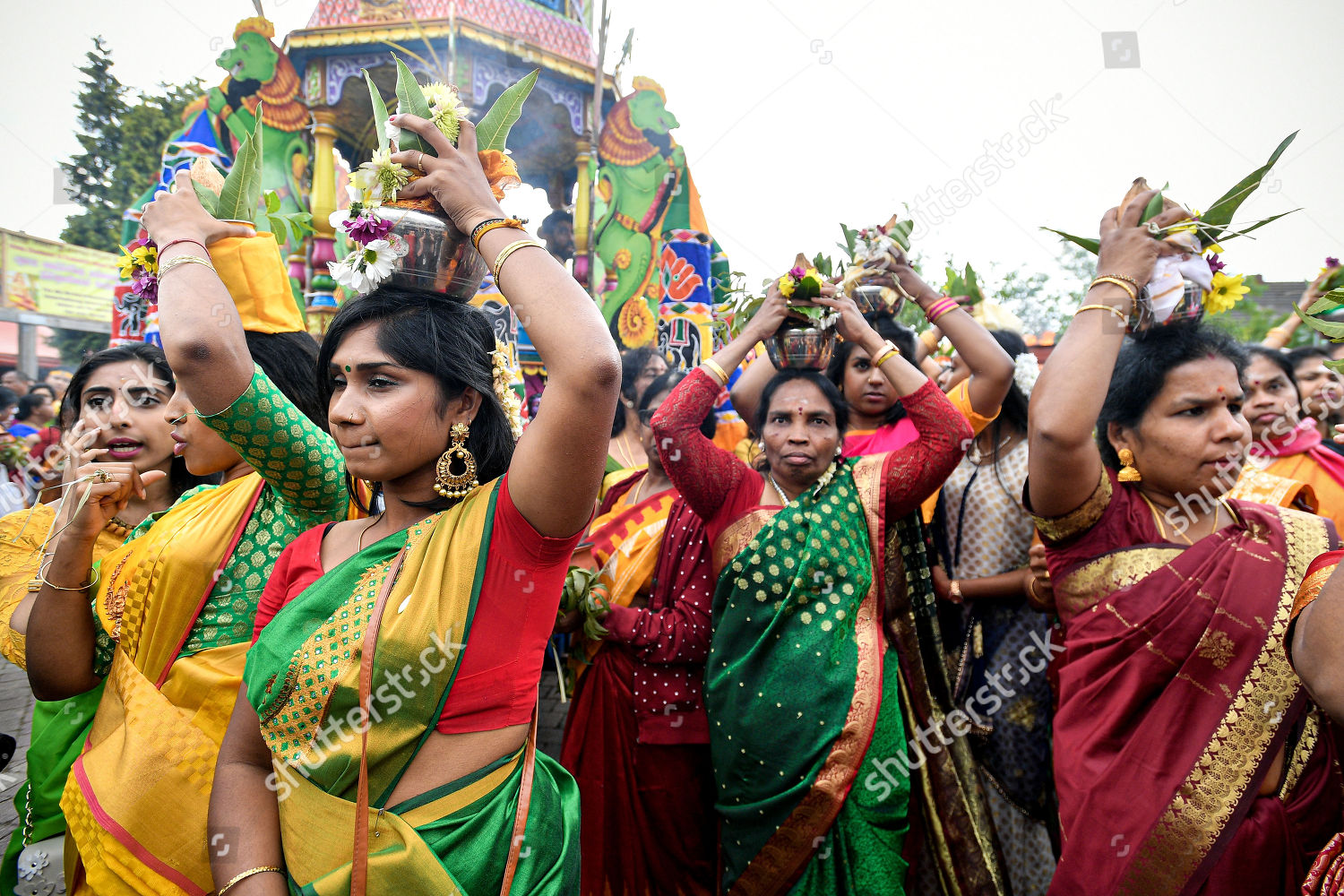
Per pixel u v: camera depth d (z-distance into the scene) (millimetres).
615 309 5801
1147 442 1945
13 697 4723
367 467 1392
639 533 3135
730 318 4012
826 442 2516
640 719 2750
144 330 3330
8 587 2328
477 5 5012
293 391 1963
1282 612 1693
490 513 1345
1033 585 2408
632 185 5801
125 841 1617
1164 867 1678
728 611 2451
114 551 2123
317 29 5078
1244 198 1884
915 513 2590
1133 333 1941
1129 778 1752
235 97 5340
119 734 1710
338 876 1214
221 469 2072
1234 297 1899
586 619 2809
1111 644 1851
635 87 5734
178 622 1763
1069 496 1930
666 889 2760
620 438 4508
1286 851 1636
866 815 2211
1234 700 1692
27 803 2123
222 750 1395
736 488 2639
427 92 1499
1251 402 2684
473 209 1394
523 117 5770
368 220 1380
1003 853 2516
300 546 1532
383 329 1383
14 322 7152
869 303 3193
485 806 1289
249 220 1927
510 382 1538
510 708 1345
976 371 2760
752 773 2318
